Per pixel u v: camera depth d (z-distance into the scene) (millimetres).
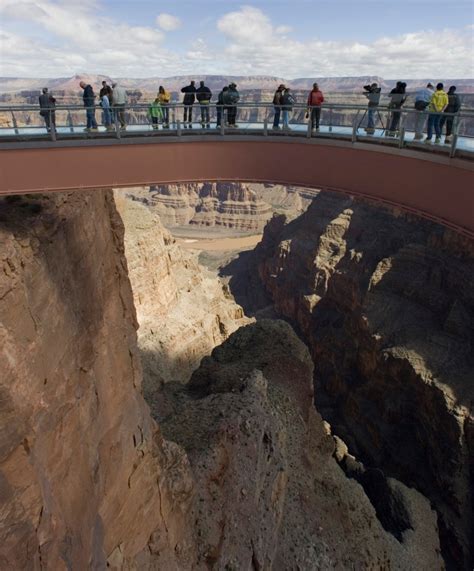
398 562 30469
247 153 17609
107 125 15859
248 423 24875
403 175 15406
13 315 9062
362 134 16156
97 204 14695
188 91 20562
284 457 26844
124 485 14750
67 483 10805
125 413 15180
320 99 18203
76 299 12172
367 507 31969
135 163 16219
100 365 13445
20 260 9547
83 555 11242
